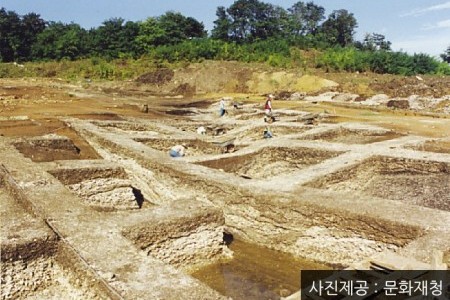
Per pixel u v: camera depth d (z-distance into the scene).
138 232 5.77
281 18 52.69
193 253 6.33
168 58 40.12
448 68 36.44
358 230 6.21
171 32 45.94
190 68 35.84
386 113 20.36
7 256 5.21
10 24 48.09
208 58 39.19
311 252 6.64
